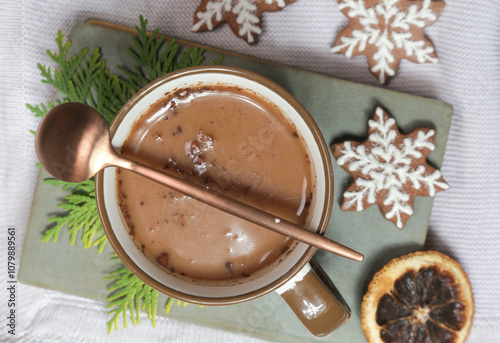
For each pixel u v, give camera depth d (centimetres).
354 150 34
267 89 29
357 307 34
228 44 36
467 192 37
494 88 36
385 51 36
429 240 37
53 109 30
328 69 36
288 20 36
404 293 34
